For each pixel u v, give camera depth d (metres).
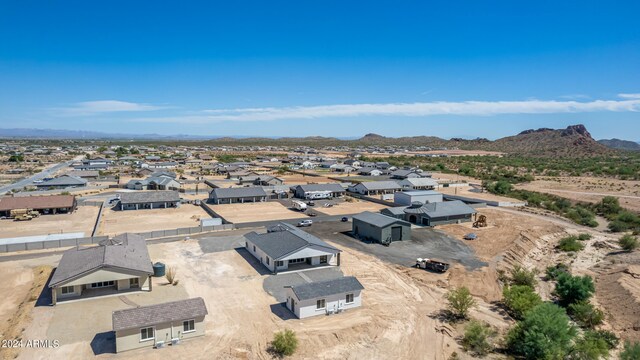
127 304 38.41
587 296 44.00
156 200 89.50
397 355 32.22
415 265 52.31
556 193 121.50
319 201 101.62
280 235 53.94
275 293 42.16
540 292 47.81
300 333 34.25
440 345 33.91
